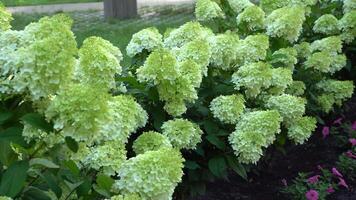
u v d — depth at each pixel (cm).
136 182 196
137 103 274
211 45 332
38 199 187
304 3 486
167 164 198
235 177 419
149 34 334
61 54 174
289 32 400
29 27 201
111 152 221
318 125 504
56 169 193
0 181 181
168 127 271
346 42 498
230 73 351
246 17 414
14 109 187
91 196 210
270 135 293
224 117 296
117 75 293
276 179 420
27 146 181
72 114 172
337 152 465
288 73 347
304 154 463
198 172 308
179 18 1055
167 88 276
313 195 365
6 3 1305
